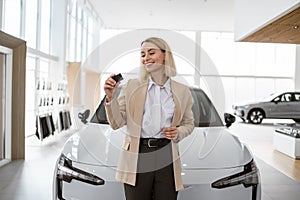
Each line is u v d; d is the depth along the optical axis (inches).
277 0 178.7
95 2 420.5
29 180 148.4
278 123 506.0
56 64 358.6
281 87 625.0
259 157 213.8
